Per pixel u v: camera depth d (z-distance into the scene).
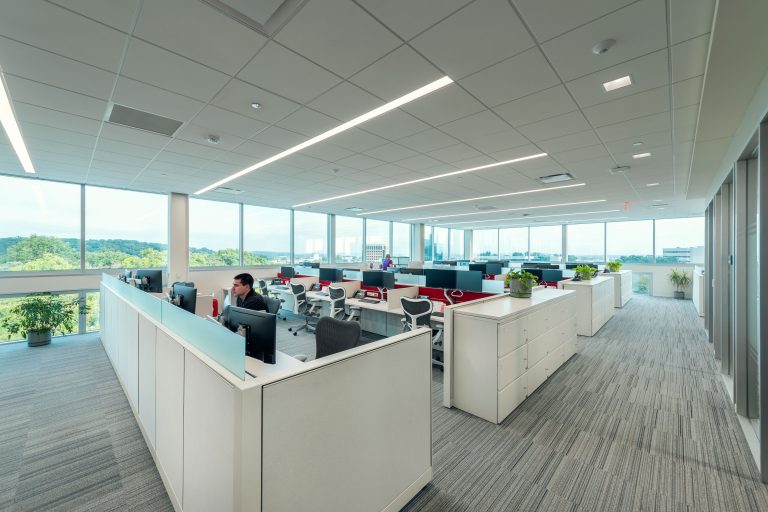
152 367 2.08
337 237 10.40
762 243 1.94
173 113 2.82
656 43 1.88
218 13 1.67
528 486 1.88
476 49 1.96
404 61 2.08
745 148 2.39
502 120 2.96
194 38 1.86
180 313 1.75
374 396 1.54
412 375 1.76
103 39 1.87
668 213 9.22
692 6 1.59
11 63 2.09
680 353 4.38
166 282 6.52
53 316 5.01
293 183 5.62
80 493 1.85
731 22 1.45
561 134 3.28
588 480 1.93
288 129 3.18
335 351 2.12
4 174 5.00
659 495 1.81
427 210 9.09
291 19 1.70
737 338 2.64
